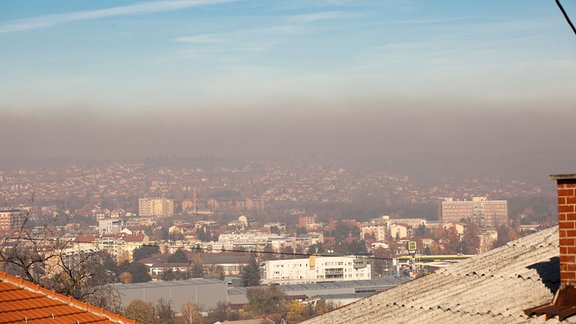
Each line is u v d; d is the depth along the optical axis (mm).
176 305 130500
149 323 77750
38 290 14953
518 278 13062
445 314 12625
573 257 11266
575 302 11164
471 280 13922
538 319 11070
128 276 149250
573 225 11281
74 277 26969
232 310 130625
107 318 14977
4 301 14258
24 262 26672
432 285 14625
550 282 12305
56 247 27812
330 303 135000
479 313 12070
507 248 15234
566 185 11320
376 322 13586
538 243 14875
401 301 14203
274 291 137125
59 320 14250
